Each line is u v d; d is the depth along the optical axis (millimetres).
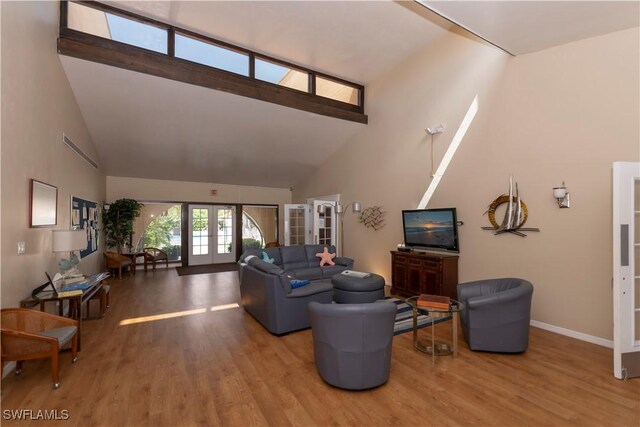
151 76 4324
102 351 3053
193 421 2018
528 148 3754
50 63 3461
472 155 4414
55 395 2293
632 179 2564
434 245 4906
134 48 4184
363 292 4074
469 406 2174
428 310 2861
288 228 8242
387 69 5887
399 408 2156
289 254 5742
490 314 2965
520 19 2814
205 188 8664
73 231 3316
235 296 5219
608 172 3111
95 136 5637
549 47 3518
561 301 3471
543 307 3631
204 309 4484
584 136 3277
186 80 4523
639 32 2926
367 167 6426
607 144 3115
